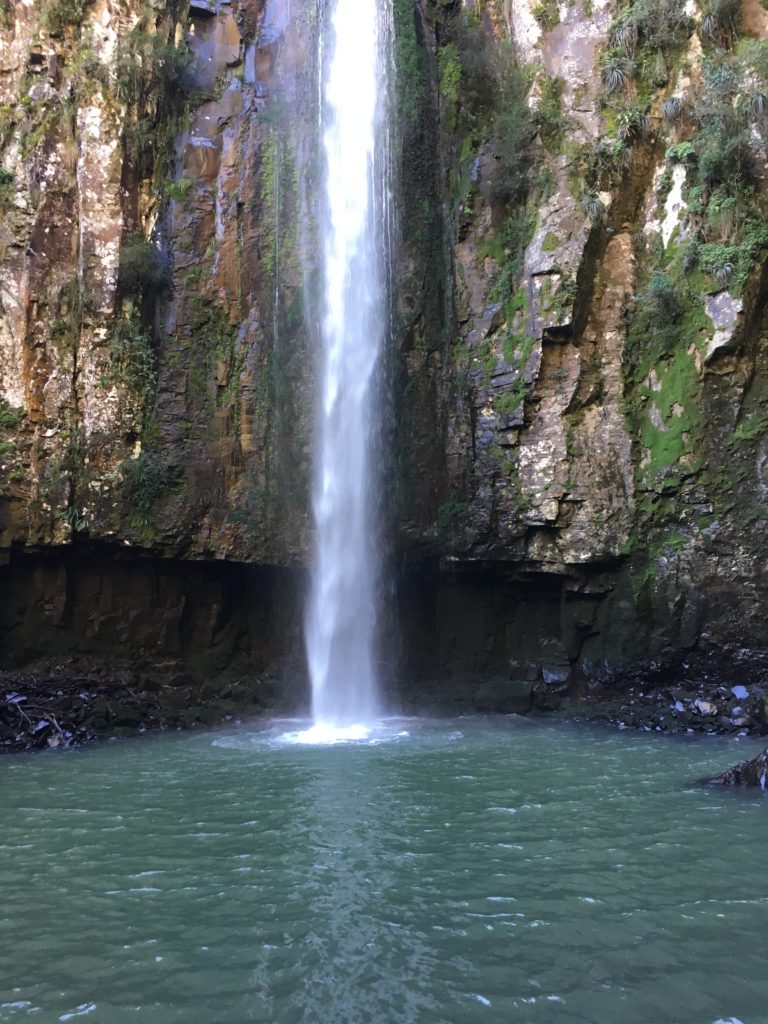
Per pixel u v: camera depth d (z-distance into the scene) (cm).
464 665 1762
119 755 1208
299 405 1788
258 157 1877
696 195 1593
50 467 1585
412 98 1902
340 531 1769
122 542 1616
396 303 1842
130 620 1667
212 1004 470
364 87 1925
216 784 1004
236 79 1914
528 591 1744
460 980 494
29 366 1605
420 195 1888
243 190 1855
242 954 531
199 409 1742
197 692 1631
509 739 1318
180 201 1809
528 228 1750
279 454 1761
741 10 1647
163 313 1758
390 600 1778
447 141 1923
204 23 1936
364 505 1780
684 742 1284
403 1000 470
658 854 721
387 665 1750
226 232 1831
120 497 1622
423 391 1816
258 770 1084
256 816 854
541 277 1681
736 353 1522
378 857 718
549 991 480
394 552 1764
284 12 1959
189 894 636
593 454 1622
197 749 1251
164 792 965
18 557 1584
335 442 1789
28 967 517
